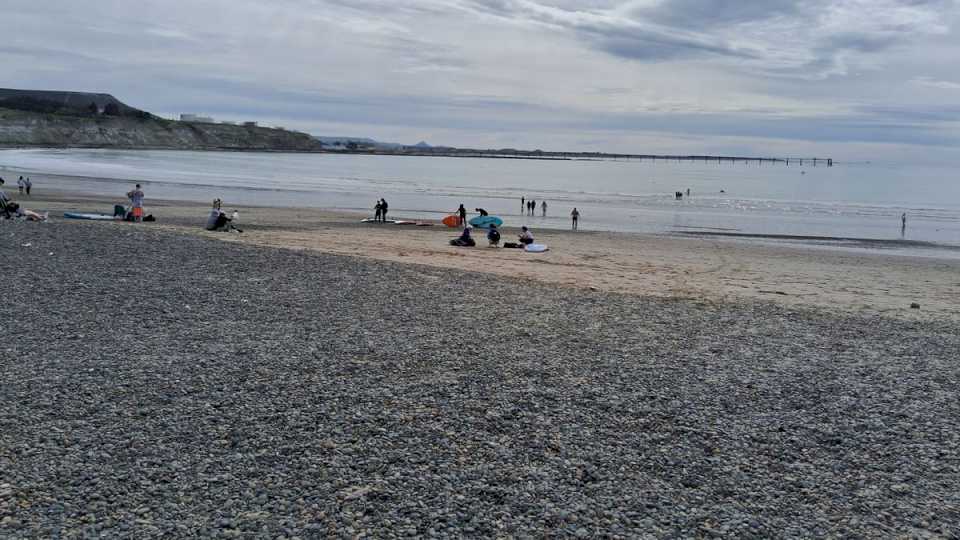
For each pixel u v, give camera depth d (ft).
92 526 17.60
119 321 38.22
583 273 72.90
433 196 219.82
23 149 528.63
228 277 51.96
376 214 131.34
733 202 220.84
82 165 336.70
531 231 127.13
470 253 85.92
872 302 61.87
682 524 18.98
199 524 17.92
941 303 62.95
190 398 26.89
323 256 64.64
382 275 56.85
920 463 23.52
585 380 31.19
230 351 33.53
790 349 38.55
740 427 26.27
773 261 93.81
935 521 19.61
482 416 26.27
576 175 448.65
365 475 21.07
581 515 19.22
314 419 25.26
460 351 35.17
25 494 18.99
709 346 38.47
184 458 21.68
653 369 33.37
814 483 21.80
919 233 141.59
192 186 222.89
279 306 43.86
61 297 42.88
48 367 29.86
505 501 19.84
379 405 26.96
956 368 35.68
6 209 80.84
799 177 480.64
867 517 19.74
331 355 33.53
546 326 41.81
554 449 23.56
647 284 66.69
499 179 354.54
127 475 20.39
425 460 22.27
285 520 18.28
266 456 22.06
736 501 20.44
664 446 24.23
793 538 18.49
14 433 22.89
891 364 36.11
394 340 36.81
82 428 23.61
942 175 551.59
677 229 141.90
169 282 49.01
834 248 113.70
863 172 646.33
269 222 119.55
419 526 18.29
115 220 97.66
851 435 25.84
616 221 157.69
